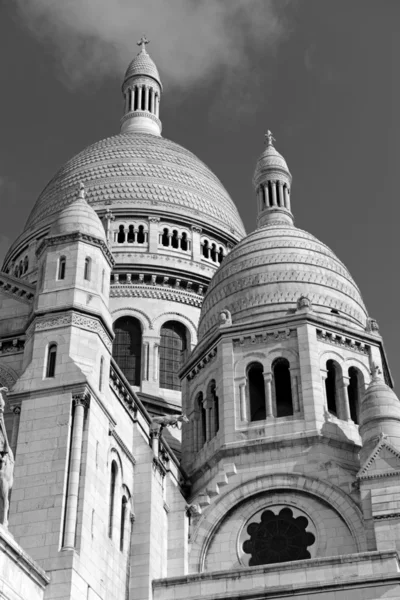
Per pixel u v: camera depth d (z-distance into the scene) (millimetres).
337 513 47906
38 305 43969
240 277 58781
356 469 49469
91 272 45344
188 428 55938
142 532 44094
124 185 79438
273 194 68062
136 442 46469
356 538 46656
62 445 39406
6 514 34688
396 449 46750
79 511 38156
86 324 43438
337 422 51938
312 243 60625
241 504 49562
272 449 50781
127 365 70250
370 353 55562
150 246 75500
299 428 50969
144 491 45219
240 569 42375
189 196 80438
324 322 54688
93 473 39969
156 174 81312
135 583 42625
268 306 56531
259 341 54625
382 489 45812
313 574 41594
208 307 59812
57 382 41125
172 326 72688
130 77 98875
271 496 49469
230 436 51781
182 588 42438
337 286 58281
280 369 54969
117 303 71938
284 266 58375
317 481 49031
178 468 52031
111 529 41688
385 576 40094
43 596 35438
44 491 38344
